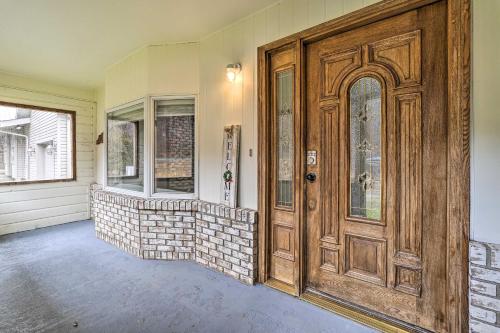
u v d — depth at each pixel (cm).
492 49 142
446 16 161
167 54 309
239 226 250
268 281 241
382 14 179
